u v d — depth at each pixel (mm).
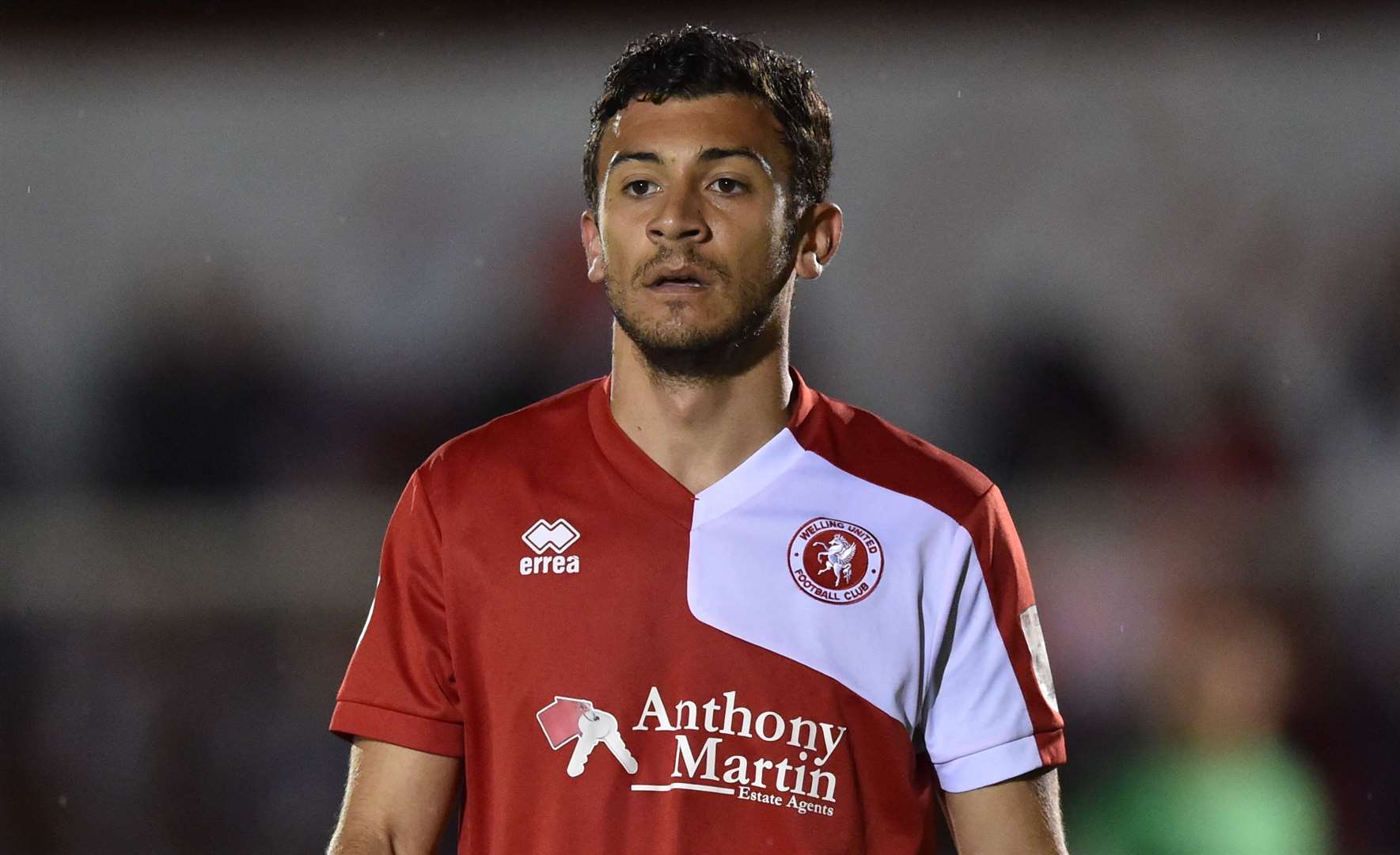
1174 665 23453
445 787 7934
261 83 30609
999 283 30406
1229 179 30312
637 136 7684
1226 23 30109
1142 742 22641
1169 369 29484
